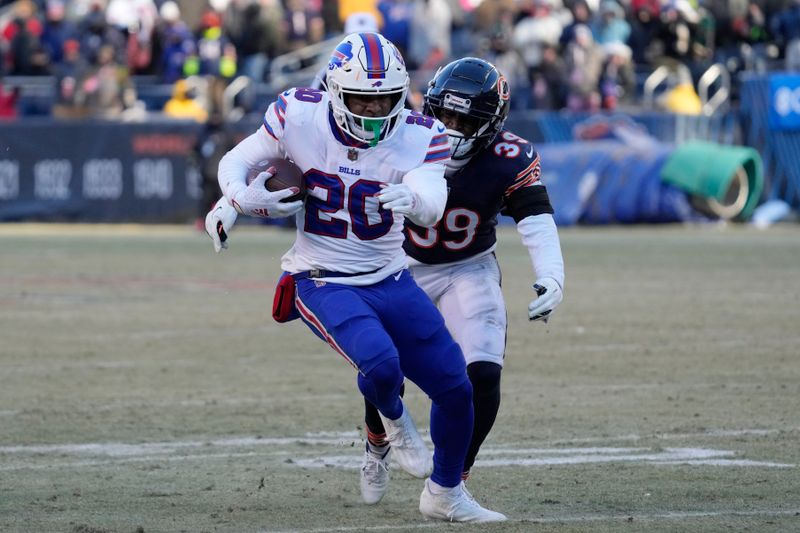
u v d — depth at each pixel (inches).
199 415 1015.0
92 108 3410.4
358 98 671.8
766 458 846.5
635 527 663.8
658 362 1274.6
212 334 1492.4
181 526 673.0
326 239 698.2
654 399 1075.3
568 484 775.7
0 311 1690.5
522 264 2297.0
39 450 881.5
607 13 3459.6
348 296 690.2
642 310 1680.6
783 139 3198.8
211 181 3058.6
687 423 971.3
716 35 3442.4
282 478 800.3
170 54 3580.2
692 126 3216.0
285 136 695.7
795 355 1312.7
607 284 1984.5
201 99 3452.3
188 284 2007.9
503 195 781.3
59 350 1365.7
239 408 1044.5
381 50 673.6
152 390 1130.0
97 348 1381.6
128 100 3469.5
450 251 789.9
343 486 781.9
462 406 693.3
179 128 3176.7
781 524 667.4
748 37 3454.7
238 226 3299.7
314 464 842.2
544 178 3120.1
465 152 770.8
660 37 3442.4
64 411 1030.4
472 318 770.2
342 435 940.6
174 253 2517.2
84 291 1920.5
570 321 1584.6
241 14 3476.9
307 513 709.9
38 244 2726.4
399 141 690.8
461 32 3634.4
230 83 3400.6
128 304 1766.7
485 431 752.3
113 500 734.5
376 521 692.7
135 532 658.2
